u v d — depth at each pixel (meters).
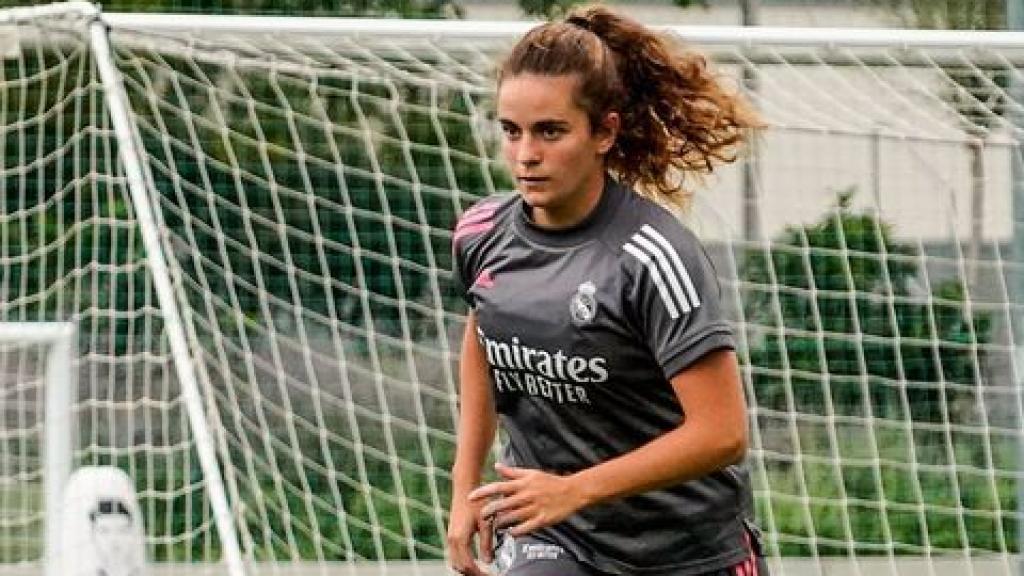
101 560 18.58
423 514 26.48
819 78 21.19
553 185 11.81
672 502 12.38
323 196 26.88
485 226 12.59
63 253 26.33
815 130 21.44
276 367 23.31
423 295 26.88
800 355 25.98
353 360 26.97
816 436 26.05
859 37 19.52
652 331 11.88
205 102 26.52
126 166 19.72
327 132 22.72
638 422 12.29
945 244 26.56
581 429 12.41
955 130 21.86
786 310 25.94
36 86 26.77
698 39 19.47
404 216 26.80
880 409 26.48
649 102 12.63
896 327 23.11
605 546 12.50
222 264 26.64
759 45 19.52
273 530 26.23
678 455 11.69
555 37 11.90
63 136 27.02
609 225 12.09
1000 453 26.72
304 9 29.84
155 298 26.44
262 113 26.73
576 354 12.06
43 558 21.17
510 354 12.38
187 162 26.72
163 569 25.11
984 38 19.50
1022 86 21.39
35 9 19.72
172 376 26.61
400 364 26.92
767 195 26.41
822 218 26.33
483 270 12.47
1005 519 26.72
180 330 19.67
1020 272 23.55
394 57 20.58
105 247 26.58
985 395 26.61
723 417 11.78
